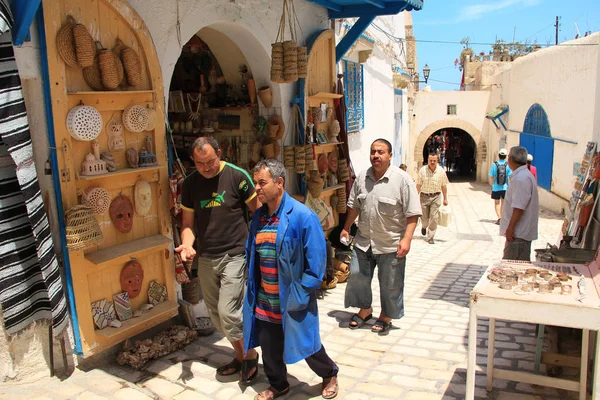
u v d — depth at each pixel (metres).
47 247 3.40
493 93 22.44
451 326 4.98
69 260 3.67
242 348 3.90
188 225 3.91
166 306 4.41
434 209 9.48
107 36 3.90
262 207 3.50
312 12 6.66
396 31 14.88
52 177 3.61
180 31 4.59
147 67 4.20
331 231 6.86
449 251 8.88
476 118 23.62
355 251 4.93
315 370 3.59
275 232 3.37
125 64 3.98
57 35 3.50
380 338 4.71
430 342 4.57
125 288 4.15
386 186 4.66
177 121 6.55
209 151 3.60
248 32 5.53
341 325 5.06
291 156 6.10
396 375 3.94
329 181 7.00
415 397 3.60
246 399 3.61
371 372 4.00
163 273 4.49
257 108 6.20
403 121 17.84
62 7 3.55
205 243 3.79
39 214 3.33
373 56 11.62
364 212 4.81
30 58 3.42
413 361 4.18
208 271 3.82
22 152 3.21
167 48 4.48
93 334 3.87
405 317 5.28
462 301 5.81
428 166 9.48
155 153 4.30
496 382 3.81
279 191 3.36
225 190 3.72
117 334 3.99
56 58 3.51
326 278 6.23
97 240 3.67
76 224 3.58
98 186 3.88
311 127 6.36
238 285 3.73
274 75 5.49
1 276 3.46
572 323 2.93
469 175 27.25
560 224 12.18
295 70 5.51
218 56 6.21
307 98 6.35
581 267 3.72
